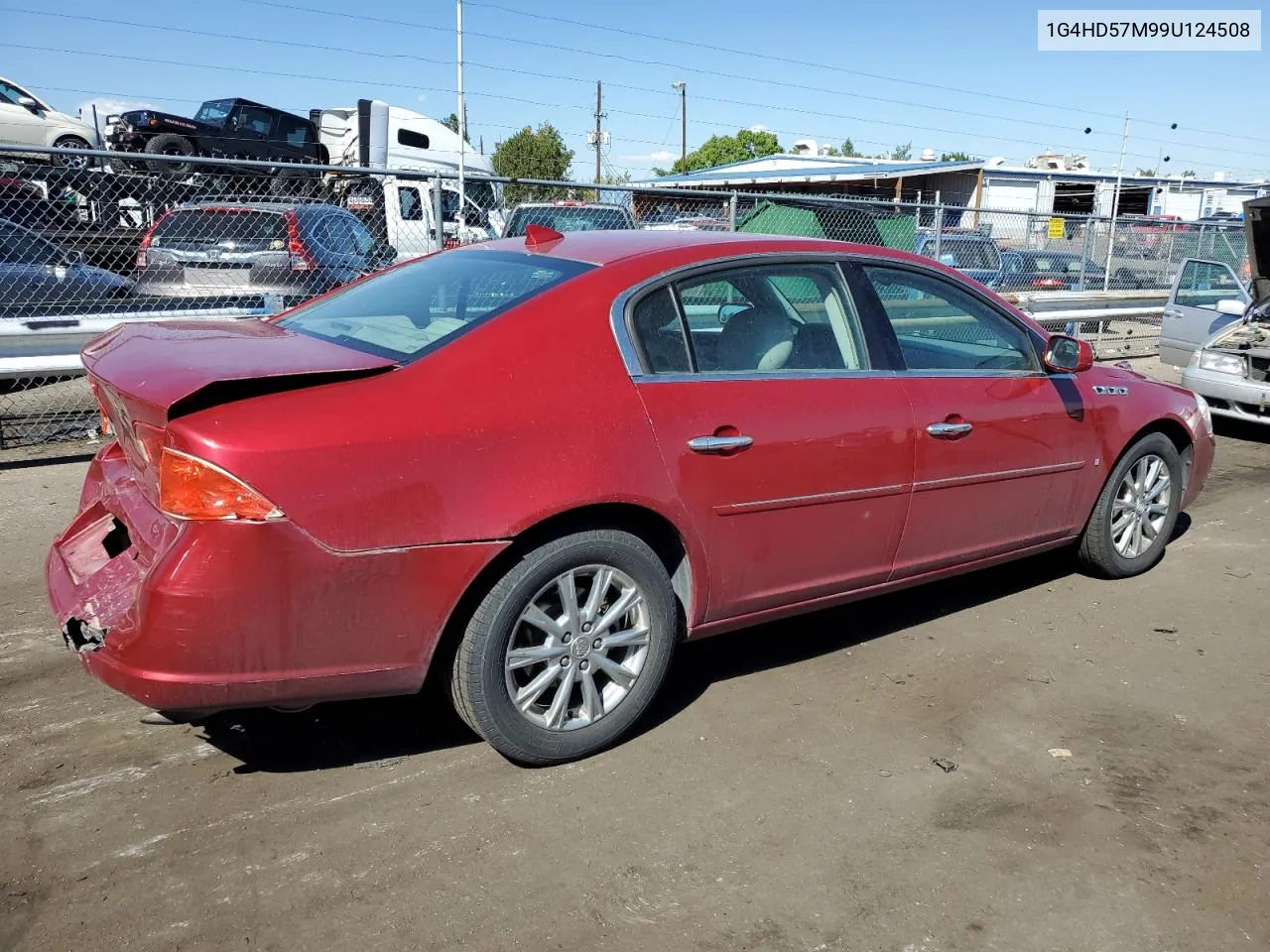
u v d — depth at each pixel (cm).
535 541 296
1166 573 516
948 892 263
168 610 252
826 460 352
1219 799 309
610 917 250
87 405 856
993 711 362
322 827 282
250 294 848
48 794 295
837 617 447
